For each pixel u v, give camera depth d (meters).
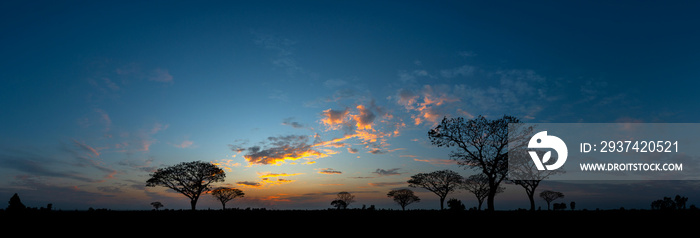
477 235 30.42
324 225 36.69
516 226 34.34
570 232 30.88
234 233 32.25
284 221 39.94
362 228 34.56
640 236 28.91
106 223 38.00
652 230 31.16
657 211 46.16
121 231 33.19
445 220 39.28
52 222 38.31
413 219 40.62
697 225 33.03
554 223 35.56
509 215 43.53
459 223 36.94
